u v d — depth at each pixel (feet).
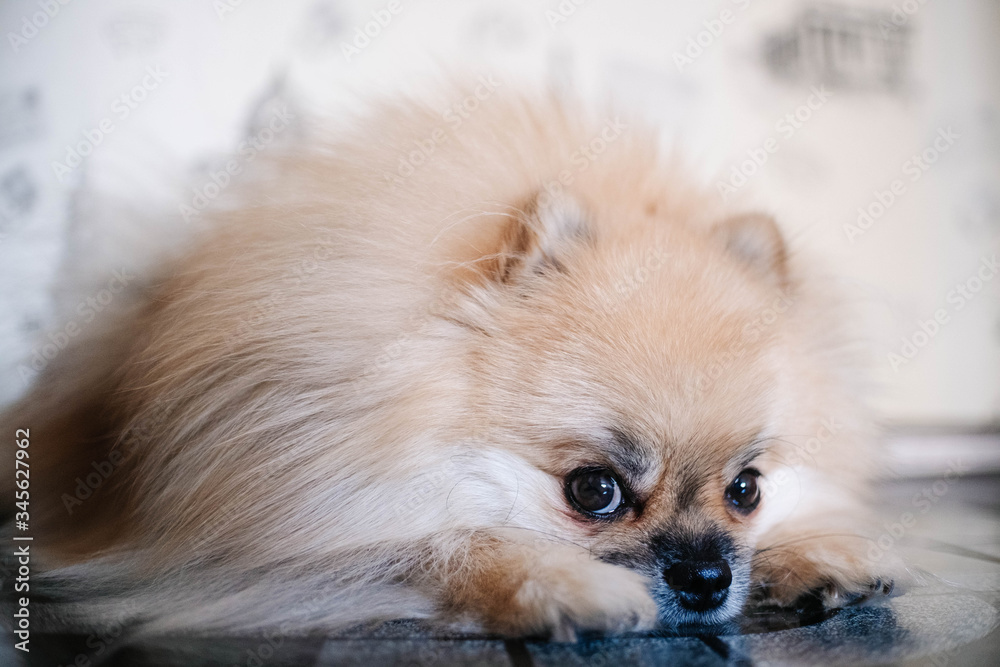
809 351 6.43
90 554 5.56
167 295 6.09
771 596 5.50
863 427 6.87
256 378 5.17
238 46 10.82
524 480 5.06
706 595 4.85
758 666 3.87
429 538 4.99
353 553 4.97
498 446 5.08
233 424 5.16
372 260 5.31
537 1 11.59
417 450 5.04
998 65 12.83
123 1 10.50
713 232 6.25
